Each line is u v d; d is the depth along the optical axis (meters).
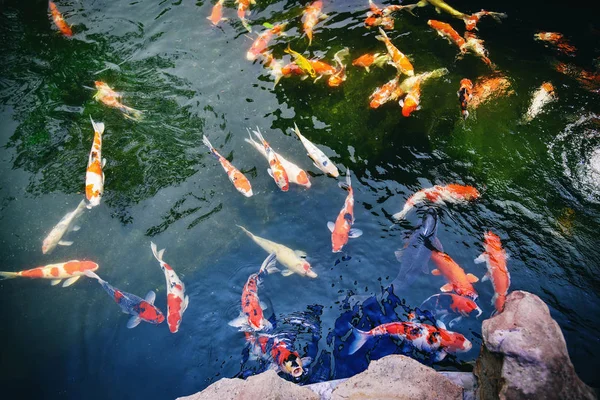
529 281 5.04
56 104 6.96
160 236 5.73
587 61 6.99
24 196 6.11
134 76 7.27
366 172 6.04
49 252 5.64
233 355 4.82
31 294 5.39
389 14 7.85
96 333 5.08
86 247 5.69
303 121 6.57
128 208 5.96
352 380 3.88
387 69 7.00
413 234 5.43
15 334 5.11
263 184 6.07
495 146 6.09
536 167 5.87
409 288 5.11
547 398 3.11
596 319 4.76
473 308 4.84
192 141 6.50
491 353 3.46
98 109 6.86
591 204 5.52
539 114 6.35
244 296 4.97
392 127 6.36
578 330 4.69
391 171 6.01
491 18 7.75
